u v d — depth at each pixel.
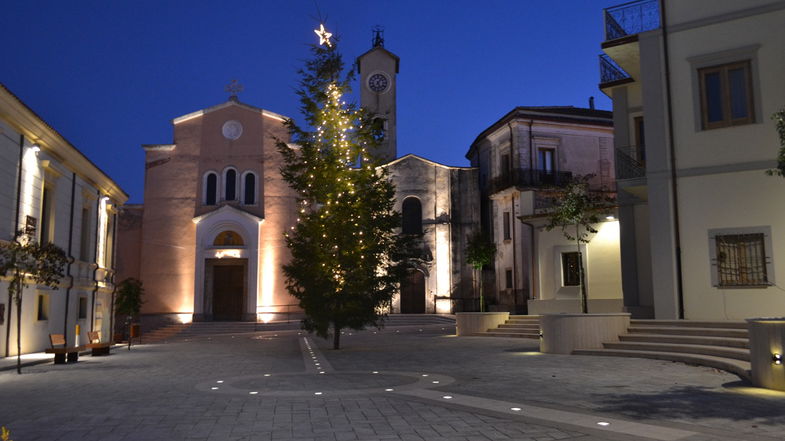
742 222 16.02
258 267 39.12
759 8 16.23
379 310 21.19
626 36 18.31
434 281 40.50
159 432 6.76
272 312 38.84
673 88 17.19
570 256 25.53
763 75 16.08
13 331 18.78
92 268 26.58
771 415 7.31
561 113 38.41
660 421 6.99
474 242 33.59
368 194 20.34
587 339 15.52
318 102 20.72
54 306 22.16
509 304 37.12
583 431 6.53
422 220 41.22
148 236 39.47
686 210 16.73
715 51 16.69
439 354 16.45
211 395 9.47
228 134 40.75
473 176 41.62
